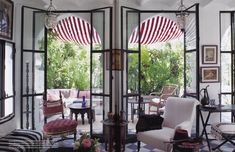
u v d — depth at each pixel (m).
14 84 4.46
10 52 4.32
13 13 4.45
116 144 4.22
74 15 5.56
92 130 5.19
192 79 5.26
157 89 9.95
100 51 5.10
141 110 5.24
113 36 4.95
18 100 4.76
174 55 9.98
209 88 5.41
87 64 10.17
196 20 4.93
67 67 10.09
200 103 4.67
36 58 5.10
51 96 7.81
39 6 5.12
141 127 4.11
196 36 4.94
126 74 5.07
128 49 5.09
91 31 5.21
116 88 4.95
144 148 4.54
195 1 5.32
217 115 5.49
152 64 9.99
